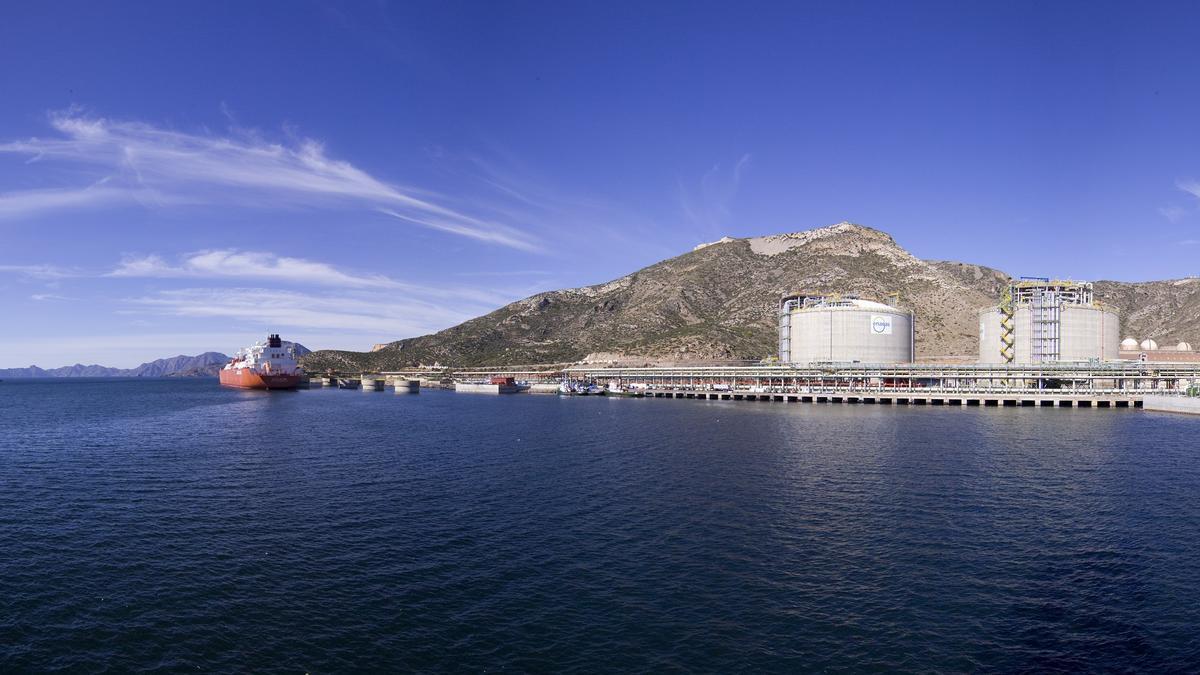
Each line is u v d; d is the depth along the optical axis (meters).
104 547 36.78
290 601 29.58
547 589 30.81
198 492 50.31
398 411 136.00
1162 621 27.64
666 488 50.84
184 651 25.31
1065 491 49.19
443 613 28.38
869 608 28.89
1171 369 140.25
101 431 95.69
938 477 54.59
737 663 24.42
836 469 58.50
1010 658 24.83
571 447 74.38
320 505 45.91
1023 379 146.25
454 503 46.28
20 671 23.83
